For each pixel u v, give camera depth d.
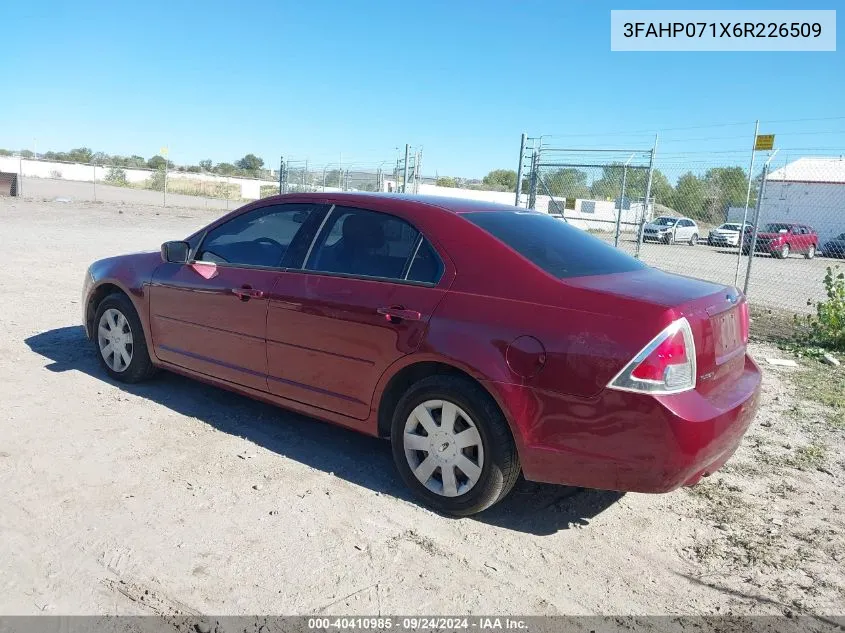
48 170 56.97
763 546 3.55
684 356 3.17
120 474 3.92
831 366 7.46
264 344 4.37
